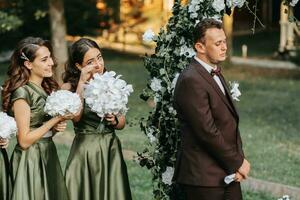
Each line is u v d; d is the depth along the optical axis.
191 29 5.59
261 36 29.94
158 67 5.69
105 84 5.33
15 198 5.33
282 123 13.14
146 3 29.36
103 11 21.47
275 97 16.47
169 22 5.70
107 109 5.36
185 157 5.04
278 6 31.27
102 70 5.66
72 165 5.66
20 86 5.37
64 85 5.71
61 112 5.23
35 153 5.40
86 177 5.64
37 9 18.36
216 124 4.94
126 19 28.55
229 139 4.97
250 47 27.08
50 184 5.46
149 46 27.36
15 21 18.28
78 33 21.42
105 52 26.08
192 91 4.88
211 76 4.95
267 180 8.76
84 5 20.86
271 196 7.83
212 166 4.97
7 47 20.67
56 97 5.24
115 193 5.67
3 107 5.44
